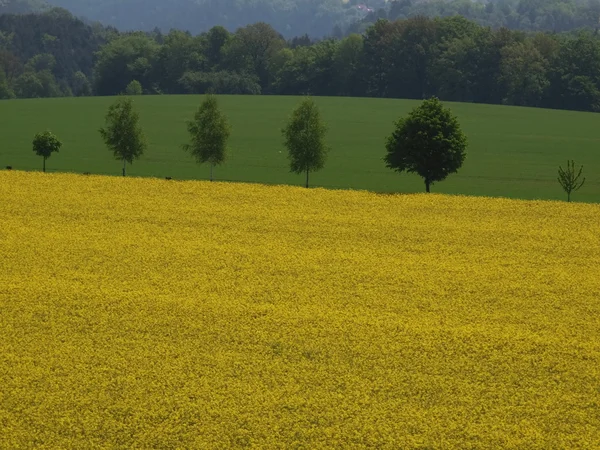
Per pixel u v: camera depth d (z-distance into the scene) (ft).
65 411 122.21
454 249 210.38
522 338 151.74
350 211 249.34
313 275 185.47
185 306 163.43
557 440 117.08
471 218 244.22
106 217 234.38
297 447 114.83
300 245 210.59
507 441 116.57
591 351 146.51
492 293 176.45
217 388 129.70
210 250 203.10
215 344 146.20
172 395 127.34
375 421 121.08
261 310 162.09
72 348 142.72
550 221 242.58
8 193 260.83
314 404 124.88
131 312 160.04
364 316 160.56
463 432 118.62
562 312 166.09
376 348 145.59
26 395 126.11
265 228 226.79
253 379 132.87
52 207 244.22
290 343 147.23
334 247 209.46
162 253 199.41
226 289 174.50
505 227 233.96
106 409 122.93
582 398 129.59
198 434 117.39
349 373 135.85
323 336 150.82
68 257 194.29
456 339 150.51
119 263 190.70
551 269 194.90
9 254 195.00
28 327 151.53
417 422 120.78
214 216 238.68
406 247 211.41
